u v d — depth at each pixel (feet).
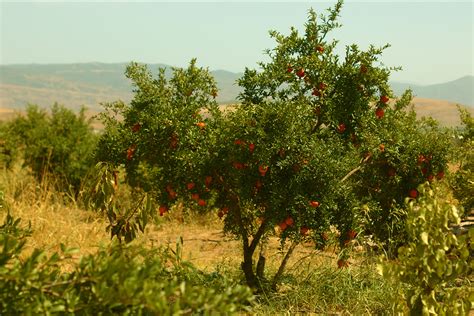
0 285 10.53
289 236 22.03
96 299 10.77
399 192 26.99
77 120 46.44
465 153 30.53
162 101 22.65
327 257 25.88
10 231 14.61
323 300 21.57
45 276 10.80
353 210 22.36
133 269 10.80
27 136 45.80
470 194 29.84
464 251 15.99
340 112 23.00
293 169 21.02
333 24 23.11
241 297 10.96
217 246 32.58
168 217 39.27
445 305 16.15
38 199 38.63
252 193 21.66
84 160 44.14
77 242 29.22
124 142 23.13
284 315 19.99
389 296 20.83
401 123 25.88
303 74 22.74
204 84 22.91
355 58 22.79
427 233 15.79
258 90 22.82
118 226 22.62
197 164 21.71
